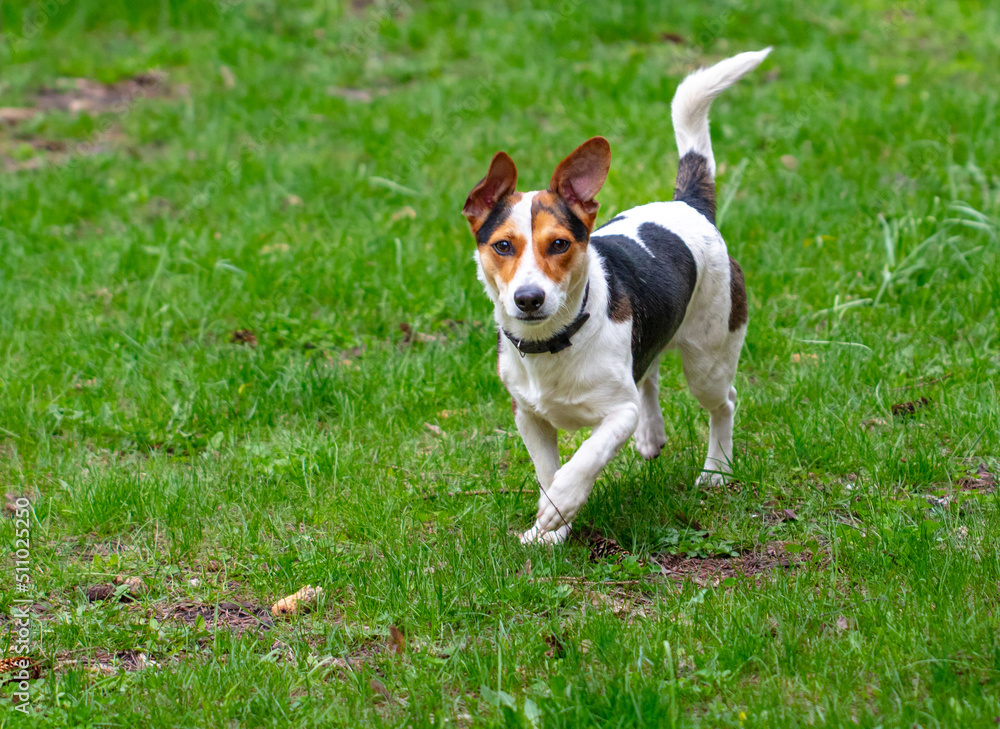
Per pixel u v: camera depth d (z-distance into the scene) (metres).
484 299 9.50
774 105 14.21
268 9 19.80
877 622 4.87
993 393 7.38
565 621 5.20
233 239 11.12
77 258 10.63
